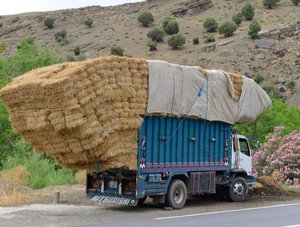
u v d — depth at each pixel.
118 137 15.66
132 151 15.96
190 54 100.81
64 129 14.82
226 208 17.56
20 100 15.30
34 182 21.88
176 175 17.47
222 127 18.98
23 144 26.08
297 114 39.31
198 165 18.00
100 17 143.75
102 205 17.89
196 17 136.12
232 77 19.20
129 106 15.83
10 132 26.89
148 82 16.33
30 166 23.72
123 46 115.12
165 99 16.73
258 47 98.00
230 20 126.69
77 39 126.31
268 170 27.39
